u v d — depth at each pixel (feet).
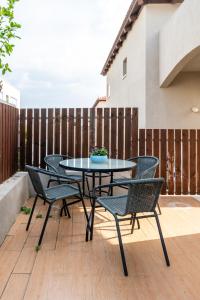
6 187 12.35
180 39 17.10
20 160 17.83
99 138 17.98
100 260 9.20
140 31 23.21
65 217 13.43
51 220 12.95
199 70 21.62
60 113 17.87
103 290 7.56
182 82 21.99
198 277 8.28
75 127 17.92
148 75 21.75
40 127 17.85
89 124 17.94
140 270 8.63
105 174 16.87
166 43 19.71
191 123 22.12
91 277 8.19
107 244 10.43
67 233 11.43
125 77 30.09
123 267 8.35
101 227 12.16
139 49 23.62
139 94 23.82
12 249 9.89
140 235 11.33
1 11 8.95
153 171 12.33
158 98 21.88
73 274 8.33
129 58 27.91
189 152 18.15
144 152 18.07
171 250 10.02
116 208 9.36
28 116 17.80
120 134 18.02
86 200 16.63
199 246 10.39
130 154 18.04
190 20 15.64
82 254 9.60
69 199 16.60
